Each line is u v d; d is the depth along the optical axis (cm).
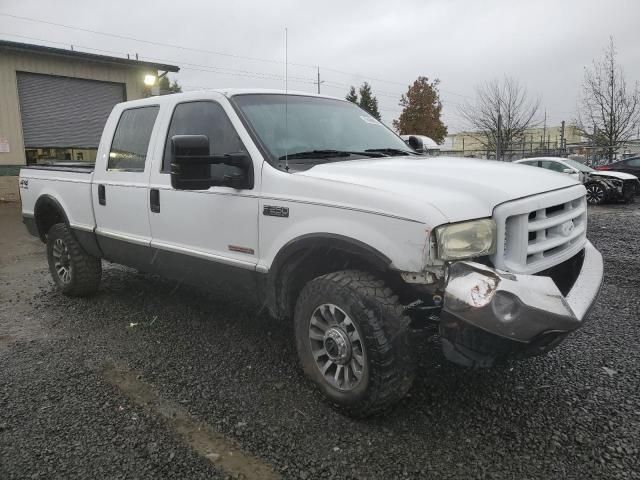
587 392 338
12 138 1516
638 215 1313
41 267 730
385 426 300
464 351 268
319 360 324
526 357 274
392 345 280
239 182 350
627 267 681
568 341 421
